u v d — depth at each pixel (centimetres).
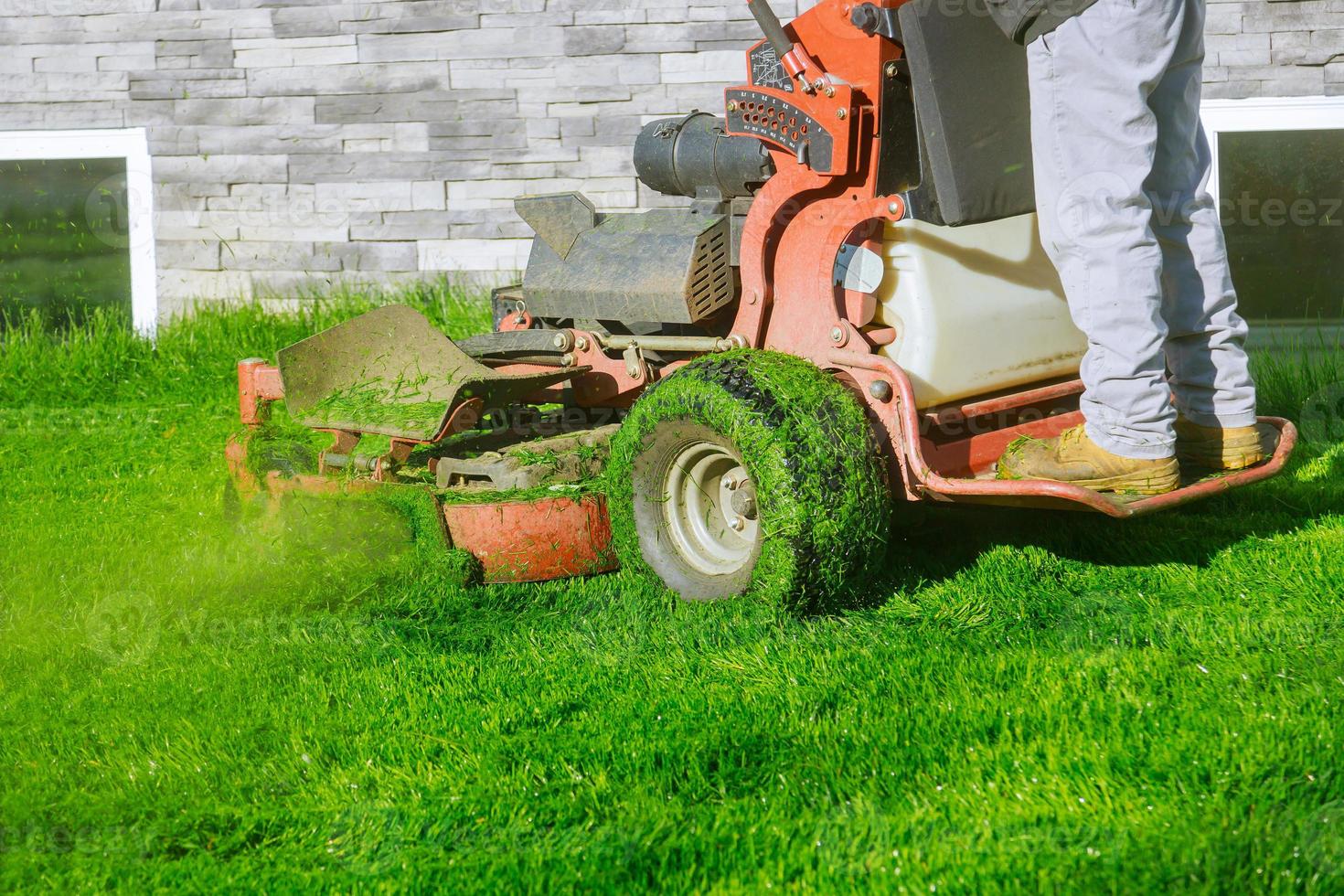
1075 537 422
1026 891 220
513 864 240
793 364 361
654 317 416
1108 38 319
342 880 240
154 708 318
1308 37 729
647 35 800
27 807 269
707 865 238
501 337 473
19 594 404
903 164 370
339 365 471
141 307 878
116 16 848
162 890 240
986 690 304
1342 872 220
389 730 301
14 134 870
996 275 379
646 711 302
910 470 355
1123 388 336
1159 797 248
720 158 409
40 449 621
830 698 304
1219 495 455
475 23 816
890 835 242
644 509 388
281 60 838
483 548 399
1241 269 764
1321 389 596
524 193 829
